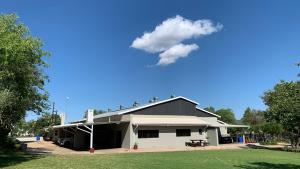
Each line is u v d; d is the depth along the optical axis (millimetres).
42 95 25766
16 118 21625
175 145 37906
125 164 19297
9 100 19562
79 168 17141
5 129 24578
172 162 20688
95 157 24297
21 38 21125
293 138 34500
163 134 37312
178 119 39406
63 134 47875
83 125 31797
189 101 41312
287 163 20719
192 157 24547
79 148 37094
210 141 40625
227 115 81562
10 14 21594
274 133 46219
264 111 33969
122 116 37344
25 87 22156
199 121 39969
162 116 38469
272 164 20109
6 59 19172
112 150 32938
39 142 50844
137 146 34688
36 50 22969
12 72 20422
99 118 43594
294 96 16438
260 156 25625
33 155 26016
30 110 25391
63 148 37031
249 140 48719
